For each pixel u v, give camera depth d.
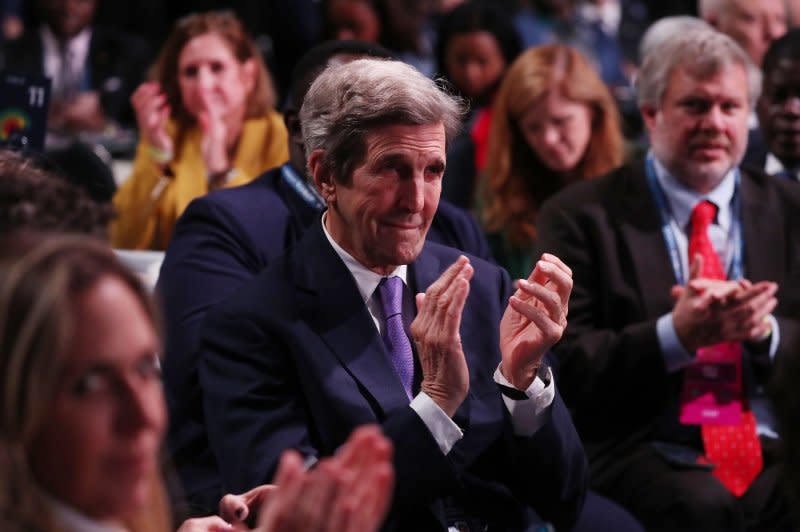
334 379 5.95
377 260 5.96
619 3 21.39
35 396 2.79
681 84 8.27
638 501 7.78
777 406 3.54
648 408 8.07
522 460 6.13
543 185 10.35
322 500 3.27
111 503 2.92
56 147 10.63
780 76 9.90
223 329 6.14
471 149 11.71
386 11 17.11
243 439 5.91
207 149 9.95
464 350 6.21
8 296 2.83
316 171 6.06
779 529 7.85
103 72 16.31
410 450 5.64
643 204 8.43
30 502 2.87
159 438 3.07
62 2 16.20
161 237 10.04
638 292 8.22
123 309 2.91
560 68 10.12
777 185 8.67
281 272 6.23
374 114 5.74
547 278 5.95
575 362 8.04
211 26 10.26
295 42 18.14
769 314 8.23
